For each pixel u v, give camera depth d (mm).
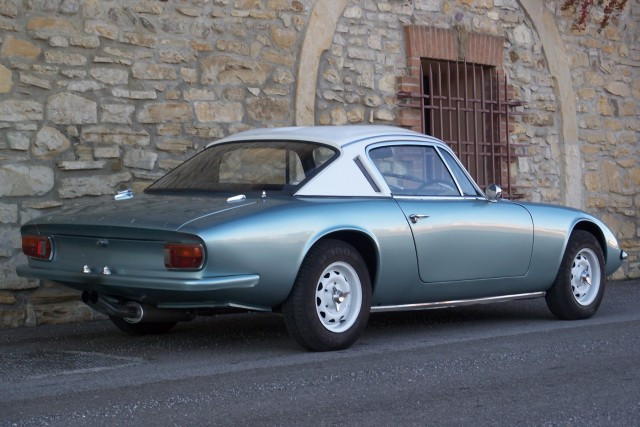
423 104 11711
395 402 5090
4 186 8539
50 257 6680
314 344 6586
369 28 11305
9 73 8602
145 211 6402
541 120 13148
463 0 12289
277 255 6273
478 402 5105
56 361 6398
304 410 4891
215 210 6309
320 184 6844
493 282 7816
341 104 11023
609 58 14008
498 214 7812
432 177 7586
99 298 6695
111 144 9180
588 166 13680
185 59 9719
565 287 8422
